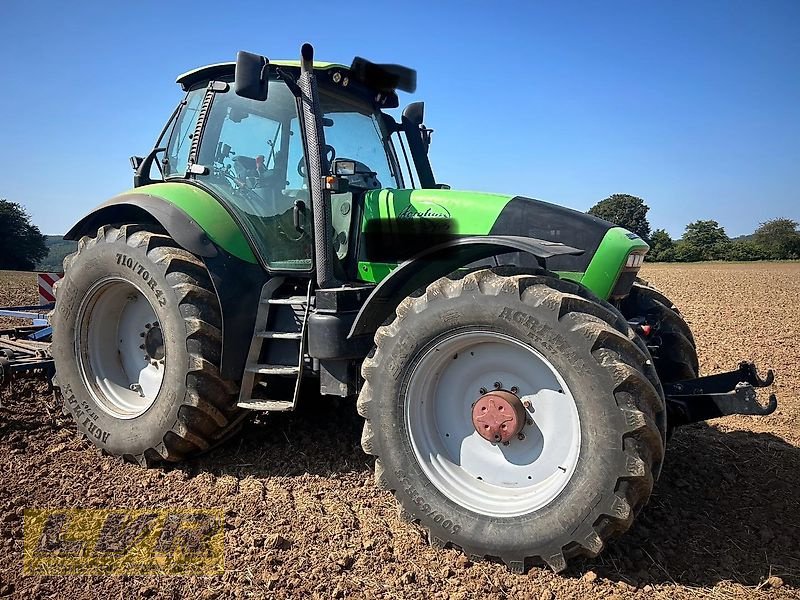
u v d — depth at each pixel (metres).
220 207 4.00
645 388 2.66
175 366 3.77
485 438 3.00
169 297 3.79
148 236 3.95
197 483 3.69
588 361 2.68
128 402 4.18
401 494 3.07
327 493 3.57
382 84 4.45
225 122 4.24
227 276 3.79
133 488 3.61
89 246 4.18
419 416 3.15
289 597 2.59
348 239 4.06
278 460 4.02
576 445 2.77
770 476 3.87
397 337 3.11
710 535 3.16
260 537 3.04
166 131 4.61
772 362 7.22
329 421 4.64
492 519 2.87
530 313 2.80
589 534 2.67
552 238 3.45
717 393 3.40
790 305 14.44
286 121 4.02
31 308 6.18
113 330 4.34
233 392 3.86
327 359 3.54
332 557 2.87
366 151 4.50
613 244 3.38
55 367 4.30
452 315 2.98
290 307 3.82
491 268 3.06
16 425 4.41
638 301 4.27
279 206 3.98
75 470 3.83
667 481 3.79
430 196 3.79
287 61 4.02
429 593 2.64
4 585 2.63
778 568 2.87
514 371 3.04
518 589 2.69
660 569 2.84
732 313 12.59
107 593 2.59
